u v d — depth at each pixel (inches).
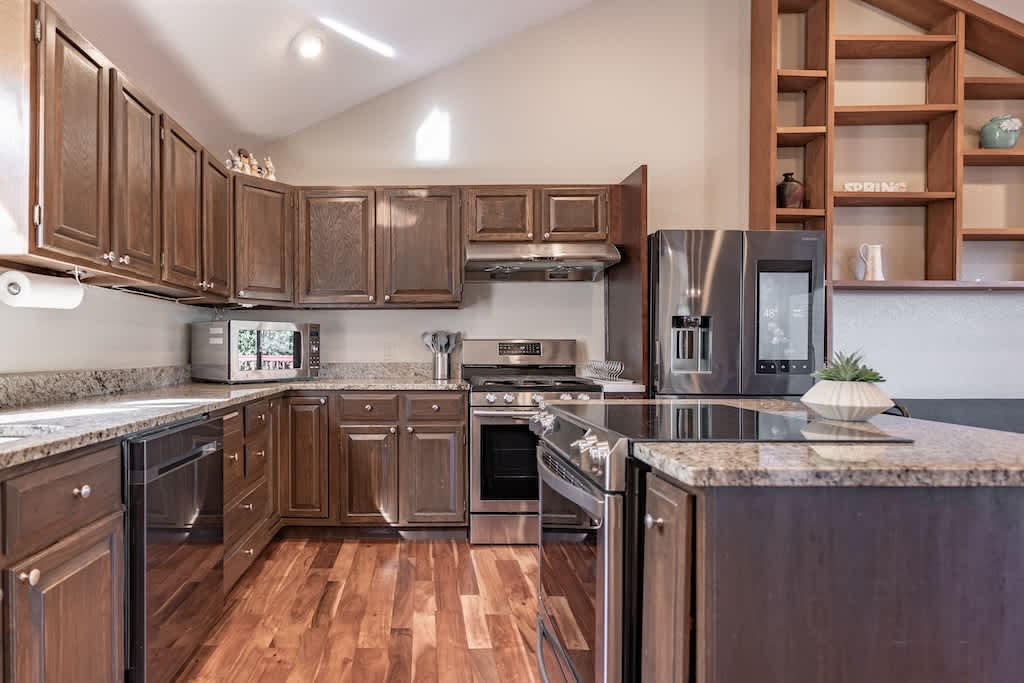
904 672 40.9
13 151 59.9
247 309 149.1
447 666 78.7
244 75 117.3
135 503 62.7
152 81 104.8
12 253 60.2
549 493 75.7
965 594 41.1
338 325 151.2
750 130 152.3
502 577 109.3
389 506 130.2
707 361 124.0
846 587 40.9
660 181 153.9
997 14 135.0
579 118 153.7
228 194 123.8
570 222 141.6
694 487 41.9
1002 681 41.2
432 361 151.8
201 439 79.9
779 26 147.8
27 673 46.6
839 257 146.5
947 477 39.9
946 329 145.0
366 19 118.6
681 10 154.3
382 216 139.2
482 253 134.3
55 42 63.1
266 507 117.7
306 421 129.4
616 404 83.4
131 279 85.9
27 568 46.5
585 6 154.2
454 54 147.6
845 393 59.8
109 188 75.2
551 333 153.8
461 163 152.4
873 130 146.8
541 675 75.4
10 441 48.2
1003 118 139.3
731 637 40.5
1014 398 144.2
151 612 64.5
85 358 95.5
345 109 150.3
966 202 145.9
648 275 128.0
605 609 52.2
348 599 99.0
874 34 145.2
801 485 40.1
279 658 80.1
